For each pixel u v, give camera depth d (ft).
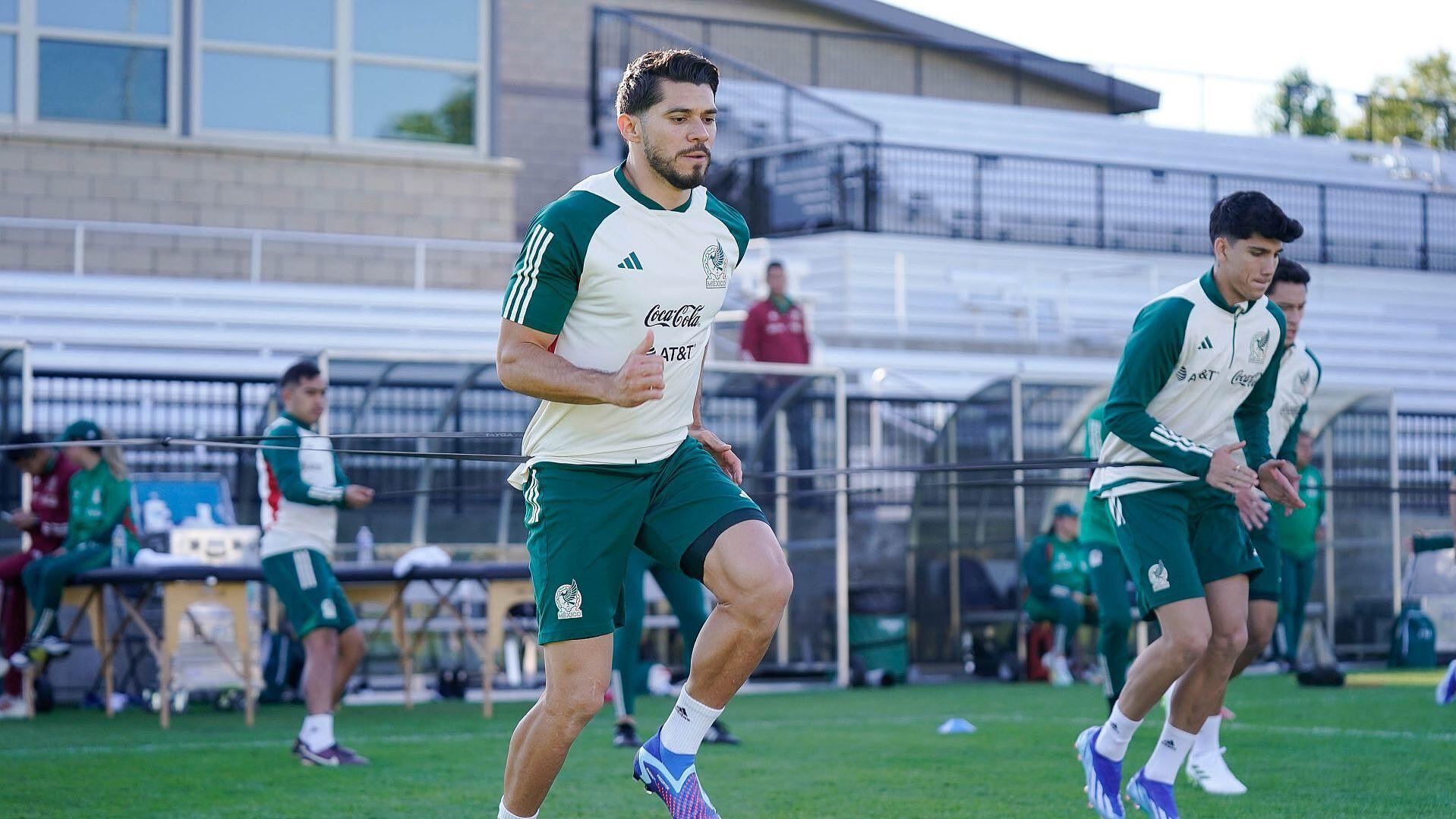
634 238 30.60
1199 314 41.19
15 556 78.23
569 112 183.83
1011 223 195.00
